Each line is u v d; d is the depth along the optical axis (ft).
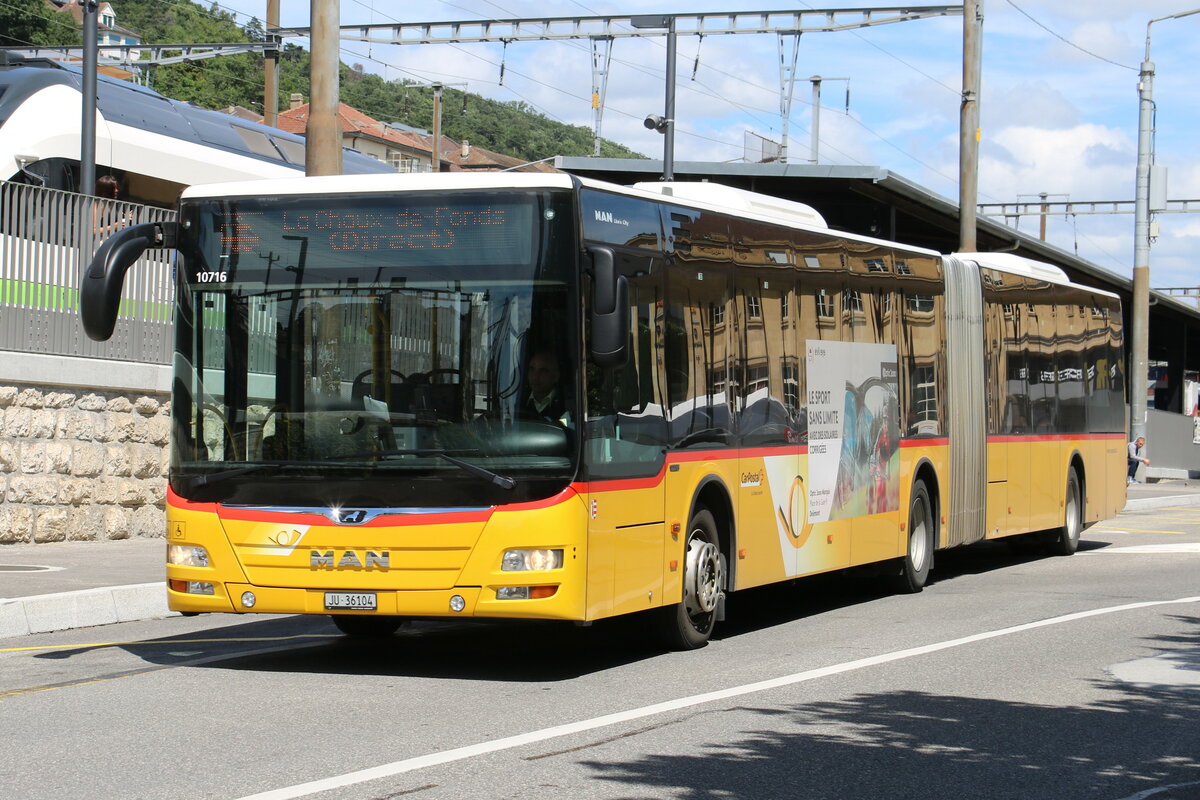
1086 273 159.22
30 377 53.93
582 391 30.07
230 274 31.71
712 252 36.78
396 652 35.60
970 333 55.67
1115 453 73.92
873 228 127.95
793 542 40.96
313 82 51.13
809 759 23.49
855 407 45.42
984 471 56.65
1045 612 44.16
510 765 22.54
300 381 31.04
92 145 62.13
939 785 22.07
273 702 28.14
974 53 87.20
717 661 34.06
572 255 30.25
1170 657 34.99
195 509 31.37
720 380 36.86
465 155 247.91
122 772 21.84
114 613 40.78
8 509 53.42
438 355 30.42
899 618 42.98
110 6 288.30
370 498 30.27
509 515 29.68
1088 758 24.18
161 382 59.88
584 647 36.52
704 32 107.04
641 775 22.04
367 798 20.29
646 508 32.86
